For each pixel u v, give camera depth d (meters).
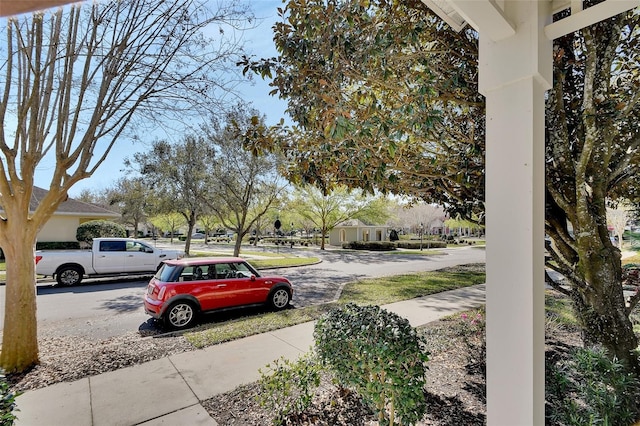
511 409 1.54
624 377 2.21
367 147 2.49
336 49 2.40
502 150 1.62
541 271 1.54
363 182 3.13
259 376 3.49
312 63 2.51
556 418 2.26
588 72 2.42
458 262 16.61
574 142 2.97
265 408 2.81
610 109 2.48
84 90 3.89
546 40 1.58
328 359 2.63
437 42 2.90
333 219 26.84
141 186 16.45
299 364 3.04
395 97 2.75
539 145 1.55
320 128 2.64
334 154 2.71
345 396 2.97
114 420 2.71
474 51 2.81
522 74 1.55
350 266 14.73
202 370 3.65
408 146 3.05
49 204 3.89
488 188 1.66
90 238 18.25
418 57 2.55
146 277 11.02
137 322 5.92
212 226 30.58
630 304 2.87
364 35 2.44
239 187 12.55
